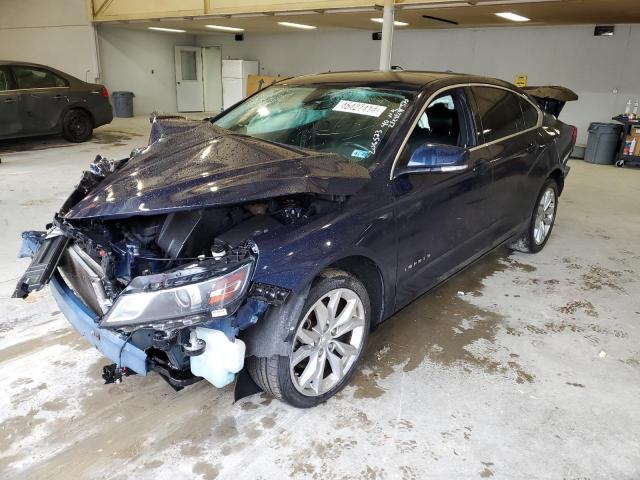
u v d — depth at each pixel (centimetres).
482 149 330
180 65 1641
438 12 840
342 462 211
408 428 232
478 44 1170
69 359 278
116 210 201
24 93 893
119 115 1465
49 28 1445
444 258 311
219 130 271
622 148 932
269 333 214
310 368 237
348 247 229
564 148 448
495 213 356
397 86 306
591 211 623
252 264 197
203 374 203
